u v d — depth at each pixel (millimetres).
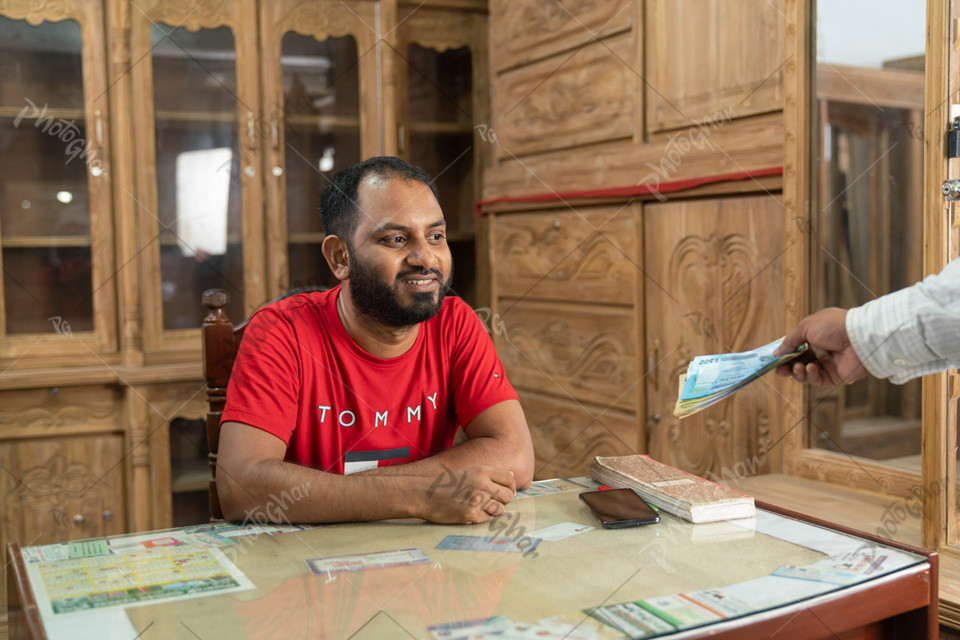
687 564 844
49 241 2691
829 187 1832
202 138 2844
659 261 2332
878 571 816
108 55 2717
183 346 2834
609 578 800
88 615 725
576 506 1102
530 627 680
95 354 2752
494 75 3115
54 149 2684
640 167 2350
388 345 1369
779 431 1970
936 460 1426
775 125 1935
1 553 2615
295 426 1340
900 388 1714
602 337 2570
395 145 3117
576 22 2617
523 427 1375
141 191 2762
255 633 679
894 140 1717
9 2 2609
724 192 2092
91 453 2725
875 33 1716
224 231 2891
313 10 2959
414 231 1285
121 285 2752
